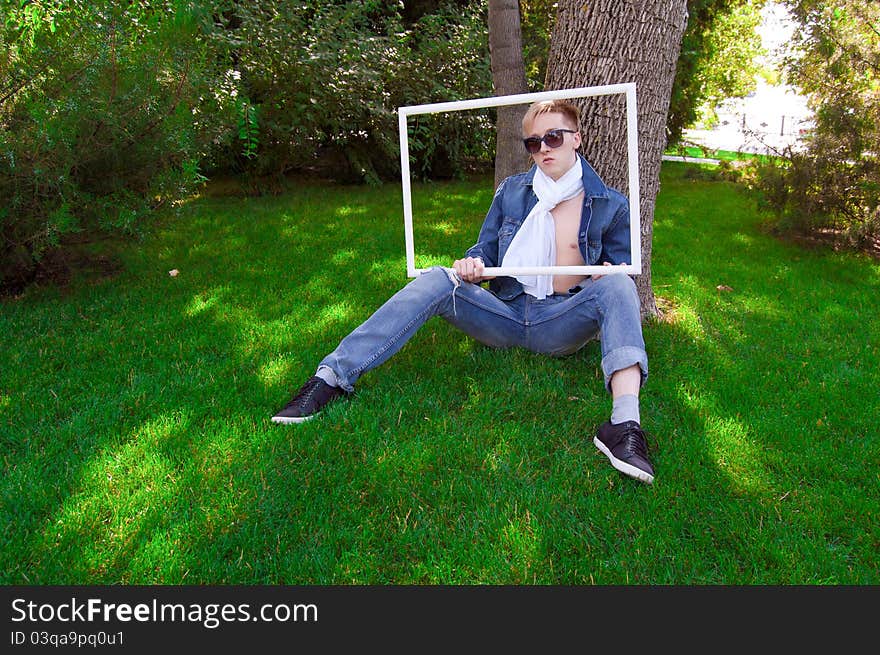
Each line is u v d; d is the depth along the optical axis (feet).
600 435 7.30
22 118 10.40
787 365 9.86
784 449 7.55
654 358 9.87
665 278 14.34
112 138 11.03
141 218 11.99
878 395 8.89
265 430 7.63
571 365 9.36
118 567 5.66
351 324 10.96
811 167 17.35
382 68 23.50
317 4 23.22
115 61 10.66
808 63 17.89
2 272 11.90
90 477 6.70
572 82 10.48
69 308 11.47
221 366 9.34
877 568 5.80
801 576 5.66
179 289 12.67
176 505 6.33
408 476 6.84
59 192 10.63
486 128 26.00
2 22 10.12
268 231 17.22
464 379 8.91
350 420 7.73
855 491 6.76
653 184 10.94
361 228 17.78
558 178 8.51
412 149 25.68
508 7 14.49
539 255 8.67
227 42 19.19
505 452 7.32
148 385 8.67
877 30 16.62
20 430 7.56
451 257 15.16
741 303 12.86
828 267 15.65
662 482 6.85
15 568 5.54
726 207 23.00
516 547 5.92
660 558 5.86
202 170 22.71
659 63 10.31
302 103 21.36
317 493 6.57
